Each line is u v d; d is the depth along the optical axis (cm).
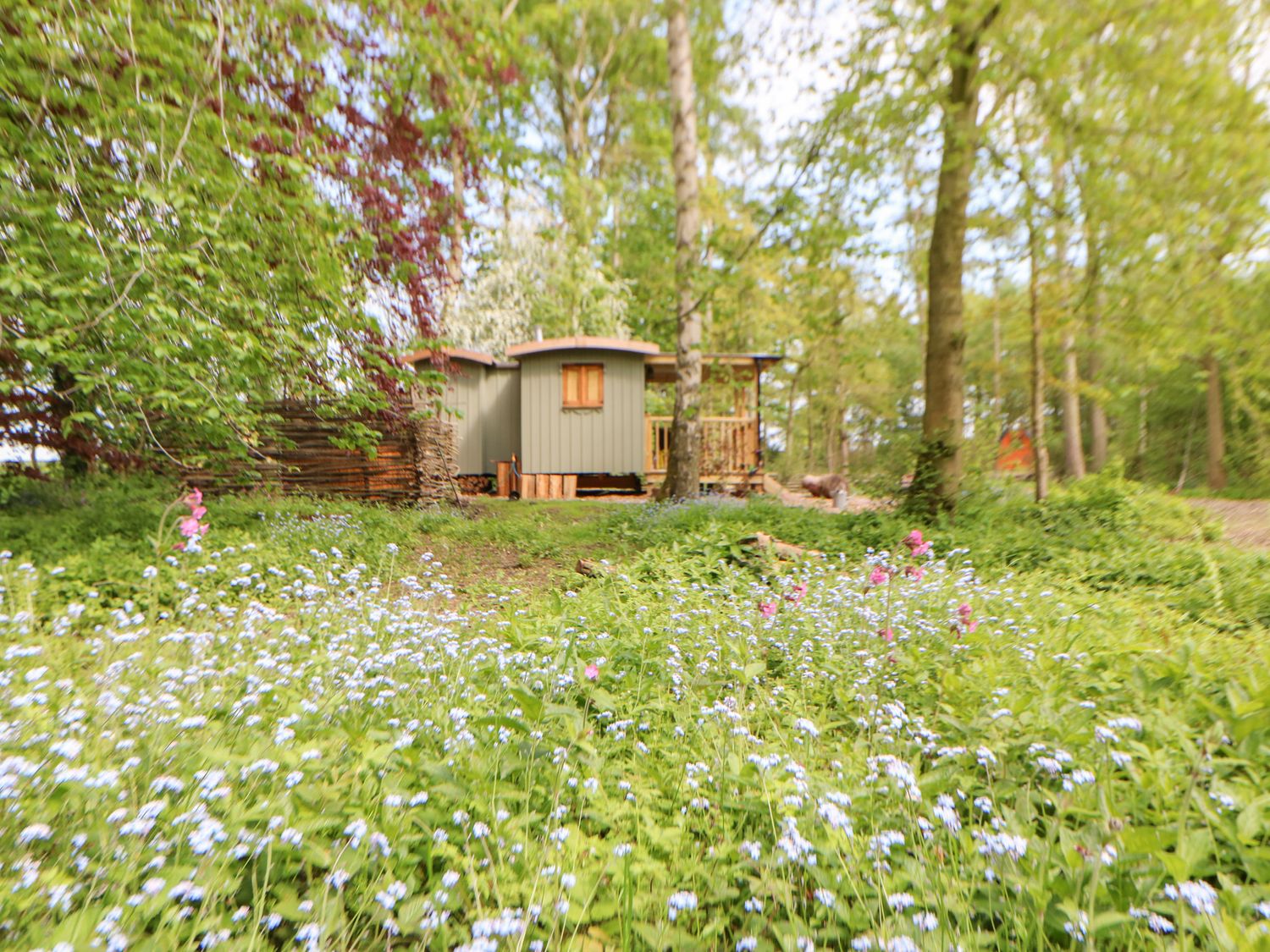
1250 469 2261
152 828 211
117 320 503
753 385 1916
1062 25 836
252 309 600
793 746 323
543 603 582
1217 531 957
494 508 1391
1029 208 1055
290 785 220
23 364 620
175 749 252
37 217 500
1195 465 2989
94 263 483
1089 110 922
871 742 319
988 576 711
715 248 1249
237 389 627
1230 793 246
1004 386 1382
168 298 525
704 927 200
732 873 218
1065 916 187
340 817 222
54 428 753
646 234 2741
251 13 573
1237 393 1498
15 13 466
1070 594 627
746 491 1734
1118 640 458
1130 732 293
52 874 179
